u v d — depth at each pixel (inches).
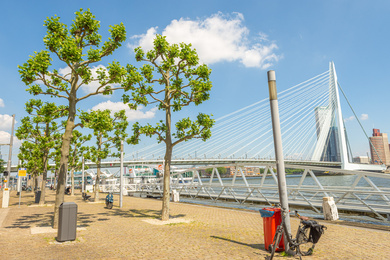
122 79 495.5
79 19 456.8
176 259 252.7
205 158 2847.0
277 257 251.3
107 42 474.3
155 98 545.0
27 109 795.4
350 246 291.7
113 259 255.4
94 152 922.1
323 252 268.4
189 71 562.6
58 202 420.2
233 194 863.7
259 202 769.6
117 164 2797.7
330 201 477.4
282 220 253.8
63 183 426.6
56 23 439.2
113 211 684.1
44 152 845.8
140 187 1521.9
